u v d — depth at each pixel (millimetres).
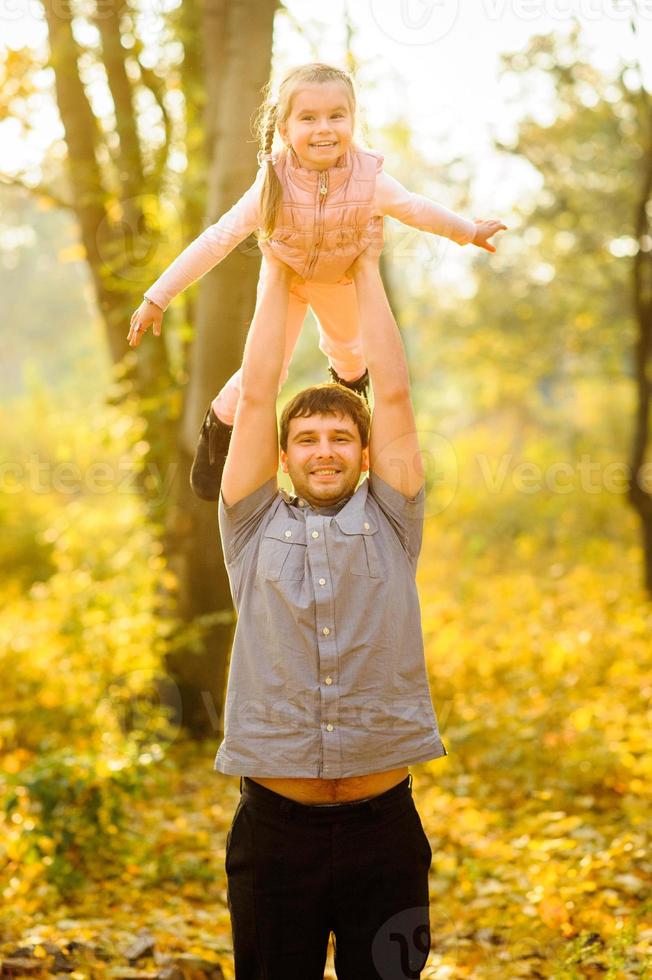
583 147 14789
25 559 14367
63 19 7828
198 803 6418
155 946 4090
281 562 2453
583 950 3770
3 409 21016
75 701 7551
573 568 14672
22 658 8484
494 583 13516
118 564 8555
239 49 5883
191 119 8031
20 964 3691
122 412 8297
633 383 17453
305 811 2416
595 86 13148
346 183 2525
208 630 7629
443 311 18844
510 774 6547
